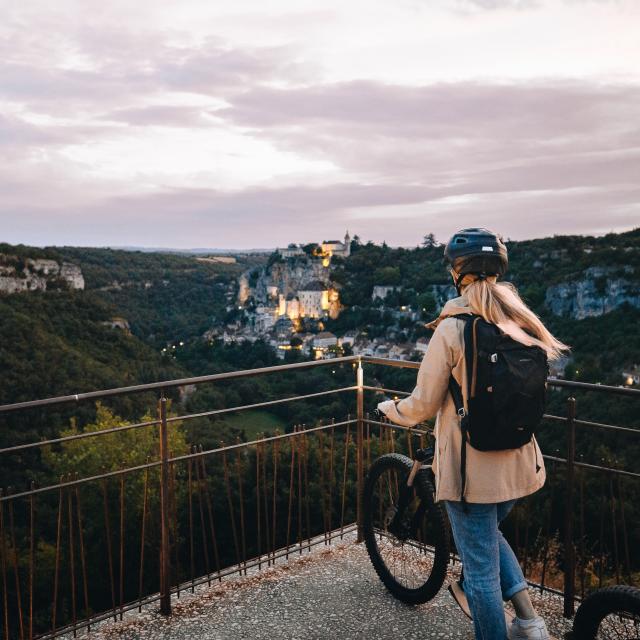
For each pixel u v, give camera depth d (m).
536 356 1.79
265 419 59.88
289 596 2.87
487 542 1.95
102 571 14.86
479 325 1.78
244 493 16.61
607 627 2.45
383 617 2.65
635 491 9.11
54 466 21.64
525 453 1.93
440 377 1.86
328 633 2.54
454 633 2.51
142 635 2.59
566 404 2.62
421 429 3.29
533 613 2.04
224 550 16.69
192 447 3.01
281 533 11.52
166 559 2.74
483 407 1.76
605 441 14.68
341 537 3.54
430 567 2.80
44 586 14.13
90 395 2.48
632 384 59.47
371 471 2.95
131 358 73.62
